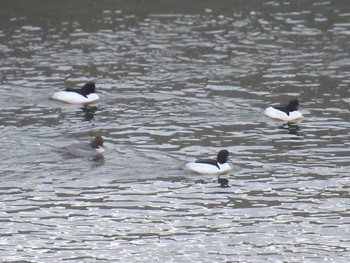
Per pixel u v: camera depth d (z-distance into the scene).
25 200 29.22
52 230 27.34
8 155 32.56
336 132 35.38
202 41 46.31
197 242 26.70
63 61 43.47
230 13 50.56
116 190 30.06
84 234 27.12
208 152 33.28
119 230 27.41
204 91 39.91
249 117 37.00
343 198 29.61
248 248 26.36
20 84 40.50
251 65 43.12
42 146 33.53
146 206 29.00
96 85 40.56
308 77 41.62
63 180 30.70
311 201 29.41
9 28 47.75
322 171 31.73
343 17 49.91
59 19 49.25
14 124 35.84
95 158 32.47
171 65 43.12
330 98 39.06
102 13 50.41
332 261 25.56
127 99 38.97
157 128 35.66
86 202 29.20
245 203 29.27
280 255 25.92
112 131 35.31
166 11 50.81
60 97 38.56
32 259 25.56
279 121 36.56
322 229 27.53
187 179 31.00
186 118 36.81
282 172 31.64
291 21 49.28
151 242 26.69
